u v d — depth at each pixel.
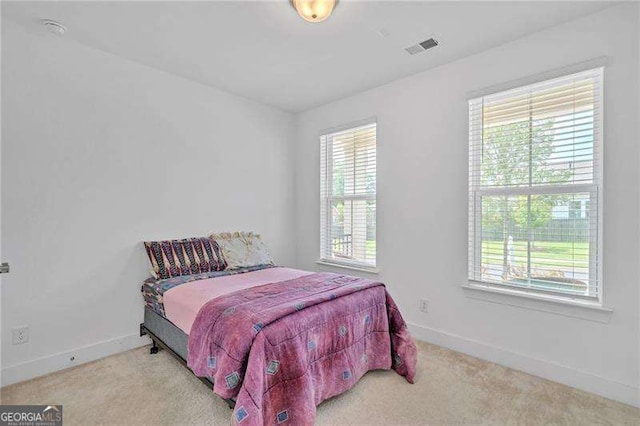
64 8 1.97
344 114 3.50
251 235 3.45
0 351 2.06
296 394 1.59
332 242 3.71
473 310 2.54
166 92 2.88
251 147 3.59
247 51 2.49
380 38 2.30
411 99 2.92
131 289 2.65
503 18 2.06
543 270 2.25
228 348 1.57
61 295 2.30
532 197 2.29
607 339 1.97
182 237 3.00
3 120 2.07
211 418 1.77
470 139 2.58
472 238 2.58
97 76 2.47
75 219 2.37
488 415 1.79
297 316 1.73
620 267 1.93
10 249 2.10
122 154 2.61
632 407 1.87
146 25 2.15
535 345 2.24
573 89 2.13
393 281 3.06
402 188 2.98
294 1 1.88
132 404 1.88
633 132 1.89
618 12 1.93
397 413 1.81
